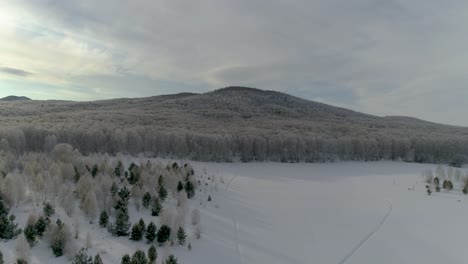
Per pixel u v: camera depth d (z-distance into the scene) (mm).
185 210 49844
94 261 31219
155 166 68688
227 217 52469
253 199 64438
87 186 49375
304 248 43594
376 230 51281
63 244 34375
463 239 48062
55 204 46938
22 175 52500
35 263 32469
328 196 70875
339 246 44844
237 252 40656
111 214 46500
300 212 58531
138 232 39719
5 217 36906
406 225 53656
